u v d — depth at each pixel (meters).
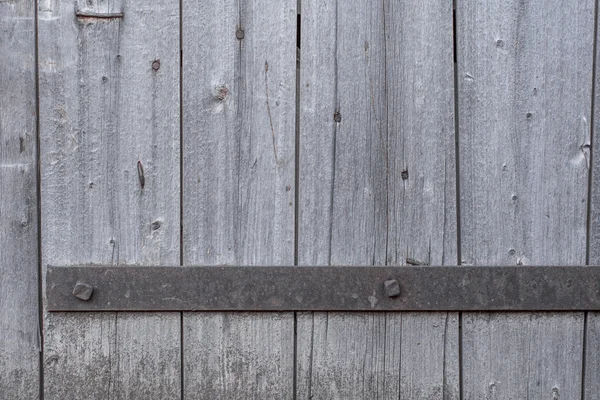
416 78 1.58
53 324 1.58
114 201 1.57
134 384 1.58
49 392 1.58
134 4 1.57
